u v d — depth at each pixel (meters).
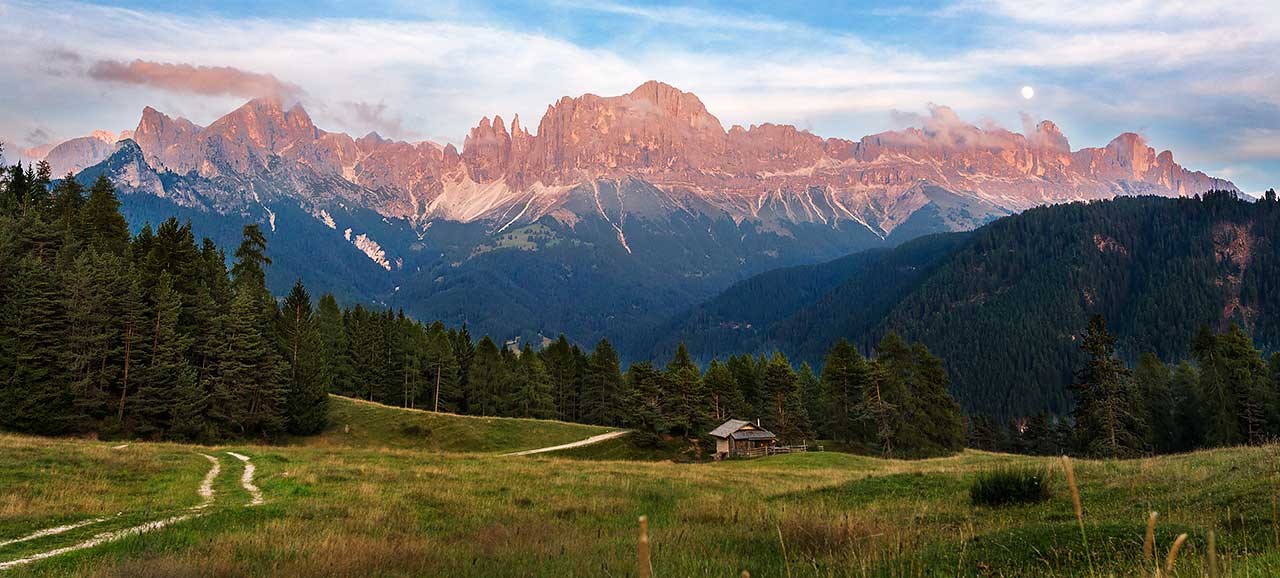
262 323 73.44
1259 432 70.62
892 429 82.19
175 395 61.69
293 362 72.50
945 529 18.20
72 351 58.53
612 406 107.62
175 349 62.84
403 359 103.38
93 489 26.19
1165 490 20.22
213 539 18.30
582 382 116.88
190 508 23.77
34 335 56.59
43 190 89.12
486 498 29.23
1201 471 22.03
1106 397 66.38
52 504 22.64
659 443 84.62
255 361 69.00
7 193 83.19
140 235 81.44
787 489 32.62
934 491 26.12
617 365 110.81
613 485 33.75
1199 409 78.94
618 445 81.94
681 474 40.19
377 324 105.12
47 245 66.69
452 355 105.62
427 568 15.55
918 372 83.50
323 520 22.38
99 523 20.27
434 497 28.45
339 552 16.50
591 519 24.80
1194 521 15.18
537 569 15.16
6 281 59.19
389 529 21.16
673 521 23.48
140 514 21.86
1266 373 74.31
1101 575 11.12
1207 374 75.06
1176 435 82.94
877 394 83.19
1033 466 27.92
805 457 58.50
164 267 71.12
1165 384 84.81
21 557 16.22
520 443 78.62
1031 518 18.95
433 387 104.50
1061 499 21.34
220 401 65.75
